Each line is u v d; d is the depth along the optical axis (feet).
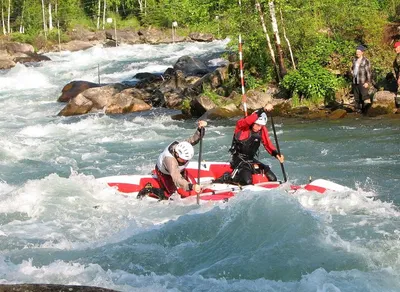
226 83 66.95
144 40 156.25
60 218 29.71
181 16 70.23
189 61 86.53
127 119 59.67
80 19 181.98
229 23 65.51
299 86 57.52
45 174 40.50
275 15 63.93
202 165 34.73
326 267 22.03
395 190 33.22
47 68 106.42
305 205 29.43
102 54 127.54
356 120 51.49
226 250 23.84
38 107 71.00
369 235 25.07
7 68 114.11
